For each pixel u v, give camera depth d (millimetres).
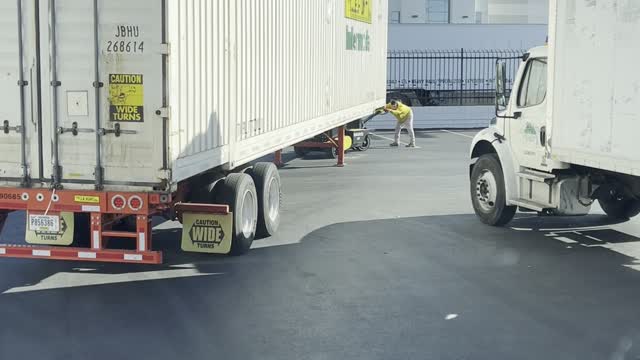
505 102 11125
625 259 9523
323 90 14641
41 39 7887
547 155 10070
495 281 8500
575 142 9484
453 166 18656
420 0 36250
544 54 10406
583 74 9273
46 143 7992
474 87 33562
